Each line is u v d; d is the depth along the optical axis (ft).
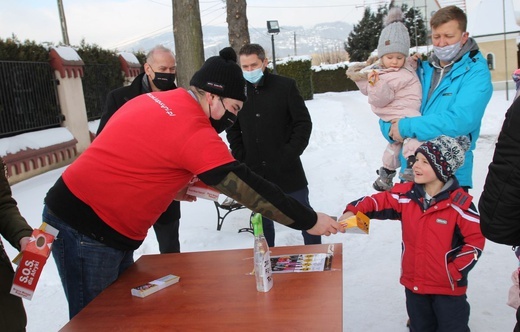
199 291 6.97
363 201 9.08
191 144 6.61
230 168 6.56
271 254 8.13
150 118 6.89
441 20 9.26
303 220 7.13
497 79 73.87
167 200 7.32
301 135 12.15
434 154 8.32
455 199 8.45
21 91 31.99
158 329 6.02
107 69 44.45
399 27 10.50
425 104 10.18
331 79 109.09
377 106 10.73
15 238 7.24
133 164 6.87
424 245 8.64
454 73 9.43
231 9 28.94
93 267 7.32
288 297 6.45
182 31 30.09
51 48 35.37
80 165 7.15
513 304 7.76
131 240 7.49
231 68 7.08
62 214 7.23
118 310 6.61
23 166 30.14
